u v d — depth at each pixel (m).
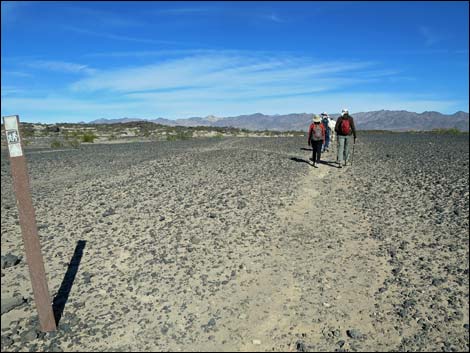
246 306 5.39
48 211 10.30
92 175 15.99
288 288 5.88
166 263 6.75
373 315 5.21
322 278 6.19
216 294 5.70
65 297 5.76
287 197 11.02
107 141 43.47
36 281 4.82
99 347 4.59
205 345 4.60
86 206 10.64
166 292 5.79
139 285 6.02
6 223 9.54
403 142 29.95
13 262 7.05
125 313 5.29
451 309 5.33
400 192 11.48
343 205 10.23
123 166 18.47
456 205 9.86
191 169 16.78
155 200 10.96
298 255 7.04
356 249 7.31
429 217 9.04
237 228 8.41
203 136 52.97
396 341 4.70
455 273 6.30
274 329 4.91
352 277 6.23
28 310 5.51
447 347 4.57
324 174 14.66
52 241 8.04
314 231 8.26
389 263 6.71
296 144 28.69
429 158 18.84
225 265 6.63
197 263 6.72
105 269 6.63
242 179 13.84
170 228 8.48
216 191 11.90
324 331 4.88
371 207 9.98
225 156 21.44
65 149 30.89
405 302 5.47
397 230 8.26
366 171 15.24
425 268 6.49
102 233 8.38
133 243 7.71
